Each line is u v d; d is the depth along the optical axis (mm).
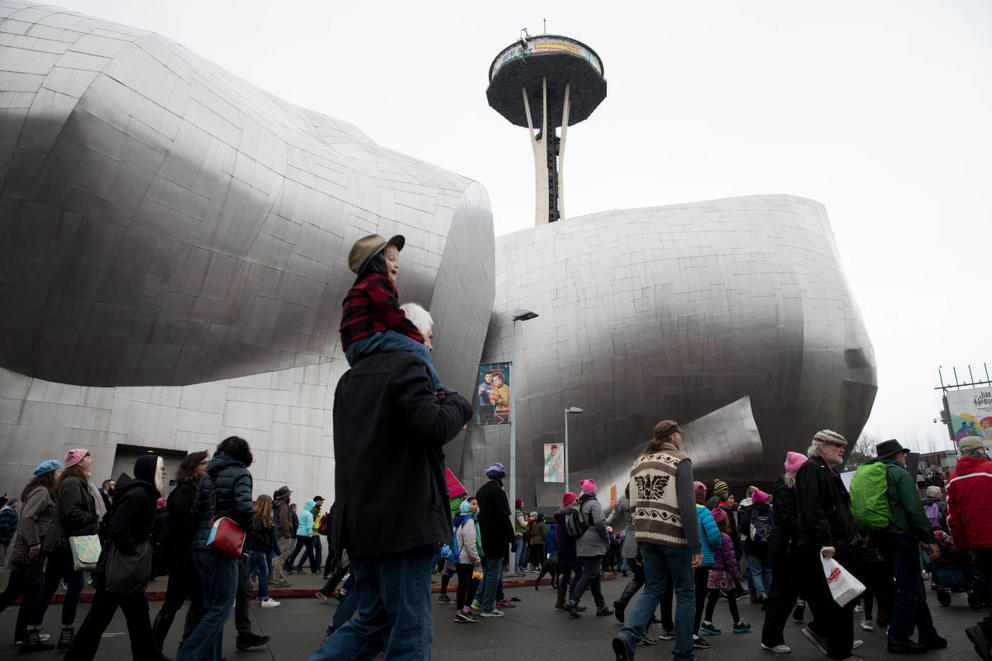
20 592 6453
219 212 18016
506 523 9102
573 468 31625
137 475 5227
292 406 19906
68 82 15414
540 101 64750
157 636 5543
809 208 35031
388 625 2471
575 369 31891
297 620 8570
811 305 31844
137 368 17453
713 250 32562
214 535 4547
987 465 6102
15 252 15367
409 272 22484
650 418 31625
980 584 9578
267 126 20188
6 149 14914
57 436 16078
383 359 2486
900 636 6281
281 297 19828
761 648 6793
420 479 2385
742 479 32688
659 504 5195
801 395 31641
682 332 31547
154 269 17188
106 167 15859
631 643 5000
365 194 21984
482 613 9141
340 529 2391
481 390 19812
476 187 26281
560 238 34656
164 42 17812
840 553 5875
